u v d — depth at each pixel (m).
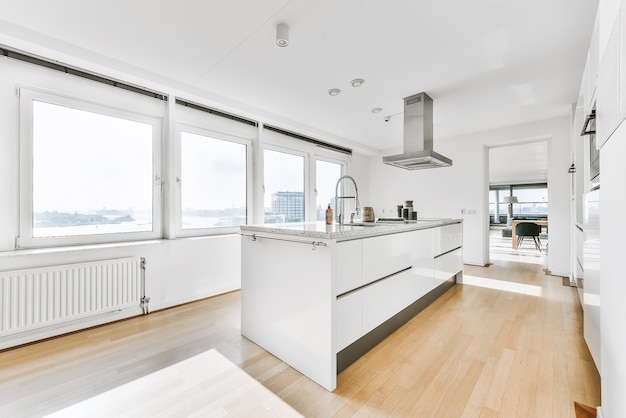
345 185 6.00
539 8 1.89
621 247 1.04
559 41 2.26
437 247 3.12
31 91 2.31
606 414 1.24
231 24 2.07
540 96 3.39
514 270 4.70
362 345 2.03
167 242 2.96
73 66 2.47
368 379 1.74
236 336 2.31
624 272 1.00
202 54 2.48
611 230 1.17
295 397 1.57
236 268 3.60
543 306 3.00
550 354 2.01
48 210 2.42
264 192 4.30
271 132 4.33
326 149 5.34
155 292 2.87
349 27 2.10
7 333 2.03
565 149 4.19
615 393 1.10
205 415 1.43
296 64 2.65
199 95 3.19
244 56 2.51
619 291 1.06
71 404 1.50
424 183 5.79
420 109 3.34
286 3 1.85
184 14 1.96
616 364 1.09
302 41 2.29
